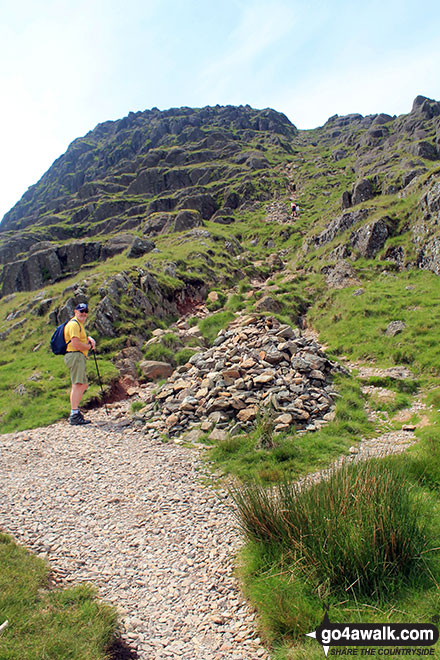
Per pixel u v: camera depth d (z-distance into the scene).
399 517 4.38
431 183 25.00
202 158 81.50
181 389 11.00
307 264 28.44
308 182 60.88
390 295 18.62
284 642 3.53
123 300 18.36
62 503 6.37
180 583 4.48
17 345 18.00
